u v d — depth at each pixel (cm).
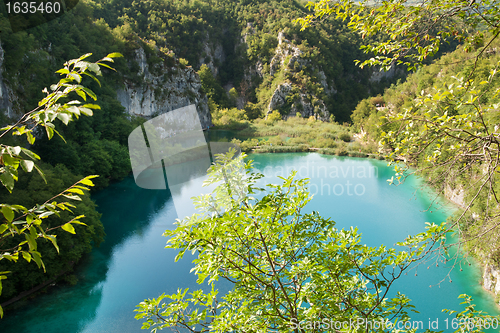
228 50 12812
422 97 422
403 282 1566
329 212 2456
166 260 1922
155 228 2305
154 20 10600
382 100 6988
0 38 3059
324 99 9931
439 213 2353
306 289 435
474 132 423
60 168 2591
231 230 351
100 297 1598
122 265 1877
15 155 153
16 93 3356
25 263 1575
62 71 165
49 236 187
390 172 3622
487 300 1447
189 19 11462
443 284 1549
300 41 11262
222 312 412
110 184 3297
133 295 1608
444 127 399
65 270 1764
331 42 11588
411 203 2619
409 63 452
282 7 12706
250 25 12475
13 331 1382
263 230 380
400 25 430
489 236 412
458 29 411
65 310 1510
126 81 5806
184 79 7088
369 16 438
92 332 1377
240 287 430
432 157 440
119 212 2617
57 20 4572
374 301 466
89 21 5775
